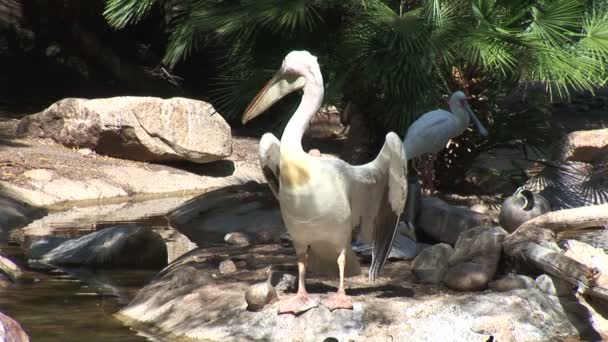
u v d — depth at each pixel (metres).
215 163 15.59
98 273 8.54
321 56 12.41
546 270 6.88
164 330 6.54
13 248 9.48
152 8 21.47
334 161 6.38
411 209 9.05
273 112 18.78
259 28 12.50
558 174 11.10
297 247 6.52
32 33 23.44
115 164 14.50
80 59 23.58
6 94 21.19
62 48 23.53
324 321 6.27
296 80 6.51
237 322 6.40
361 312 6.35
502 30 11.73
